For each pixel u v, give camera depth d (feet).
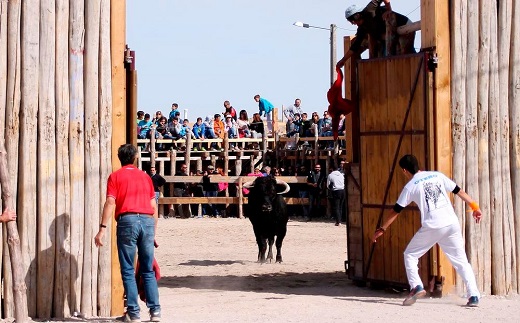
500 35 73.82
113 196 60.08
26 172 61.87
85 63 63.72
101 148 64.03
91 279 63.72
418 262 72.59
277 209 104.12
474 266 72.23
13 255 59.36
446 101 71.51
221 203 195.83
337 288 80.07
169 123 211.00
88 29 63.82
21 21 62.13
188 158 203.10
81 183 63.52
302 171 199.41
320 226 171.12
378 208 77.77
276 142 213.05
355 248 81.76
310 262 105.60
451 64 71.92
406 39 78.33
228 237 145.18
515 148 74.33
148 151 205.57
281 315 63.21
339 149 200.75
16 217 61.82
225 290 79.51
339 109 81.97
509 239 73.87
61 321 61.41
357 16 80.79
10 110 61.57
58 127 62.85
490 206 73.26
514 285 74.08
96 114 63.98
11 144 61.62
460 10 72.02
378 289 79.00
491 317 61.52
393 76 75.36
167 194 206.59
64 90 63.16
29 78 62.03
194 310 66.54
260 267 100.12
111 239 64.18
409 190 65.92
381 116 77.00
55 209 62.85
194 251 121.49
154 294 60.75
